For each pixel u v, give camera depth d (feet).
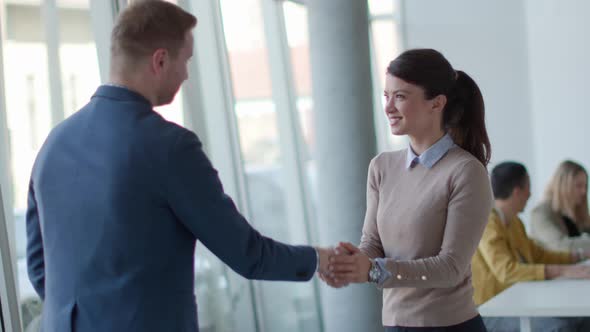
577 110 22.79
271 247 6.05
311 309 20.90
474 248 6.82
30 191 6.14
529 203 23.84
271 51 20.29
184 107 15.16
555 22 22.86
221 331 15.60
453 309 6.92
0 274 9.21
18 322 9.45
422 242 6.95
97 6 11.44
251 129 18.70
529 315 9.53
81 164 5.65
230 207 5.76
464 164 6.87
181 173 5.52
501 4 23.93
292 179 20.77
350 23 14.62
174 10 5.88
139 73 5.75
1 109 9.57
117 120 5.64
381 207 7.34
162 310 5.52
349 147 14.74
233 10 18.07
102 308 5.48
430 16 24.95
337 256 6.63
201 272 14.98
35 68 10.62
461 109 7.16
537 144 23.71
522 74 23.79
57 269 5.67
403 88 6.89
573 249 13.66
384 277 6.68
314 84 14.99
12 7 10.34
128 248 5.47
